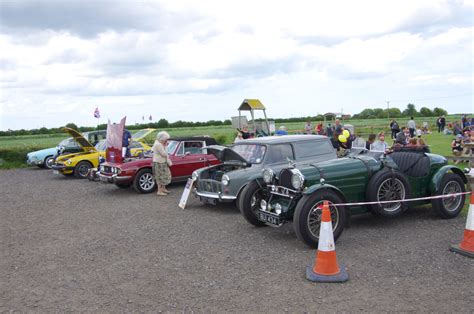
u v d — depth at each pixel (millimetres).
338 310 3826
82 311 4043
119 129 11133
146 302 4191
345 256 5312
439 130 34406
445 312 3725
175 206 9375
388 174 6383
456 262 4973
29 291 4625
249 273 4895
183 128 71375
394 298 4039
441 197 6703
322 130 21844
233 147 9195
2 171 20312
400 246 5645
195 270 5086
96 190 12492
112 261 5586
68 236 7043
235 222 7598
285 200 6223
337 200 5758
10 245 6582
